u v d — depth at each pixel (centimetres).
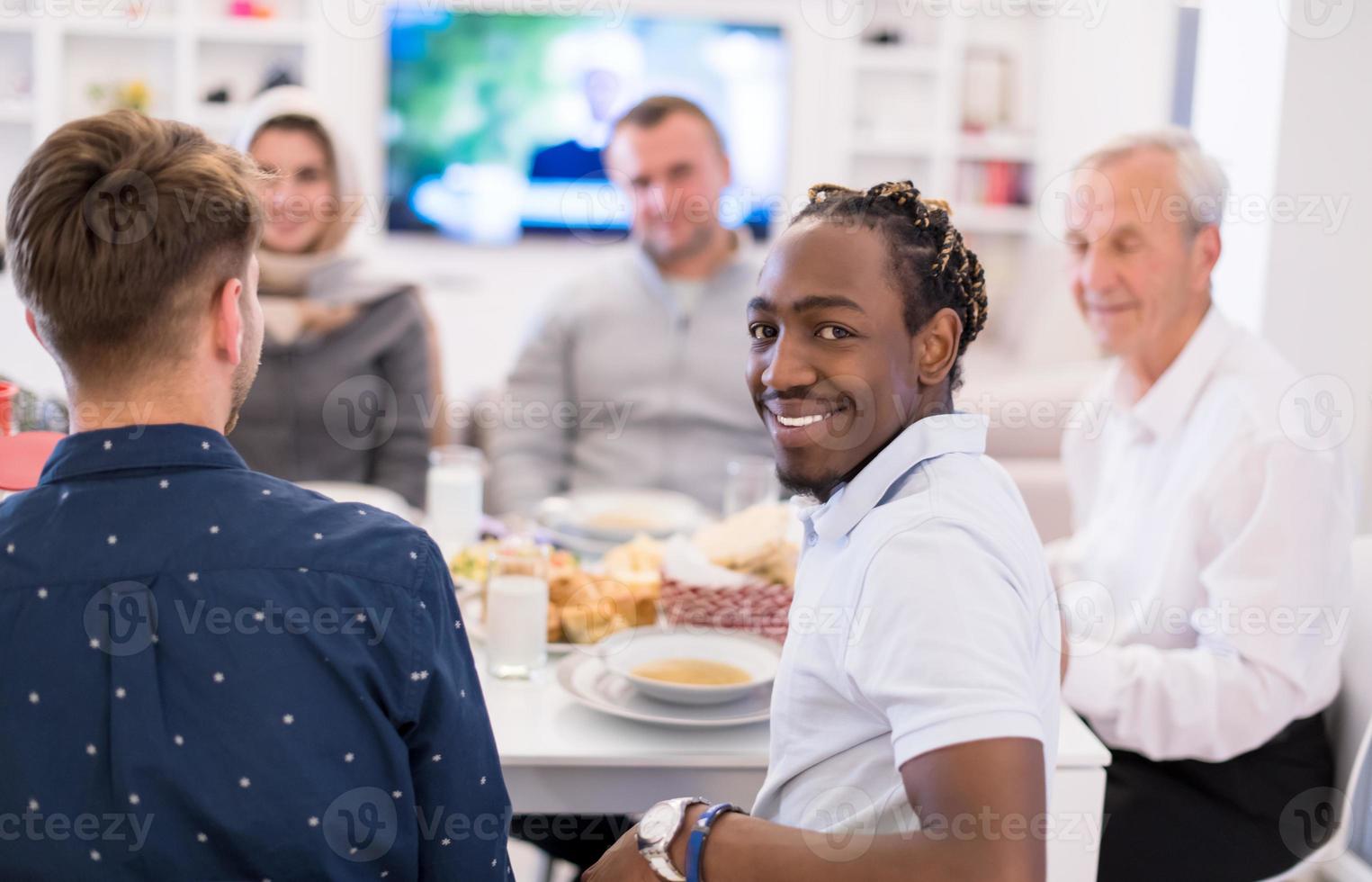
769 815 91
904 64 590
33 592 73
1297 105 251
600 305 240
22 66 501
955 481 83
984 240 593
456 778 81
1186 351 149
